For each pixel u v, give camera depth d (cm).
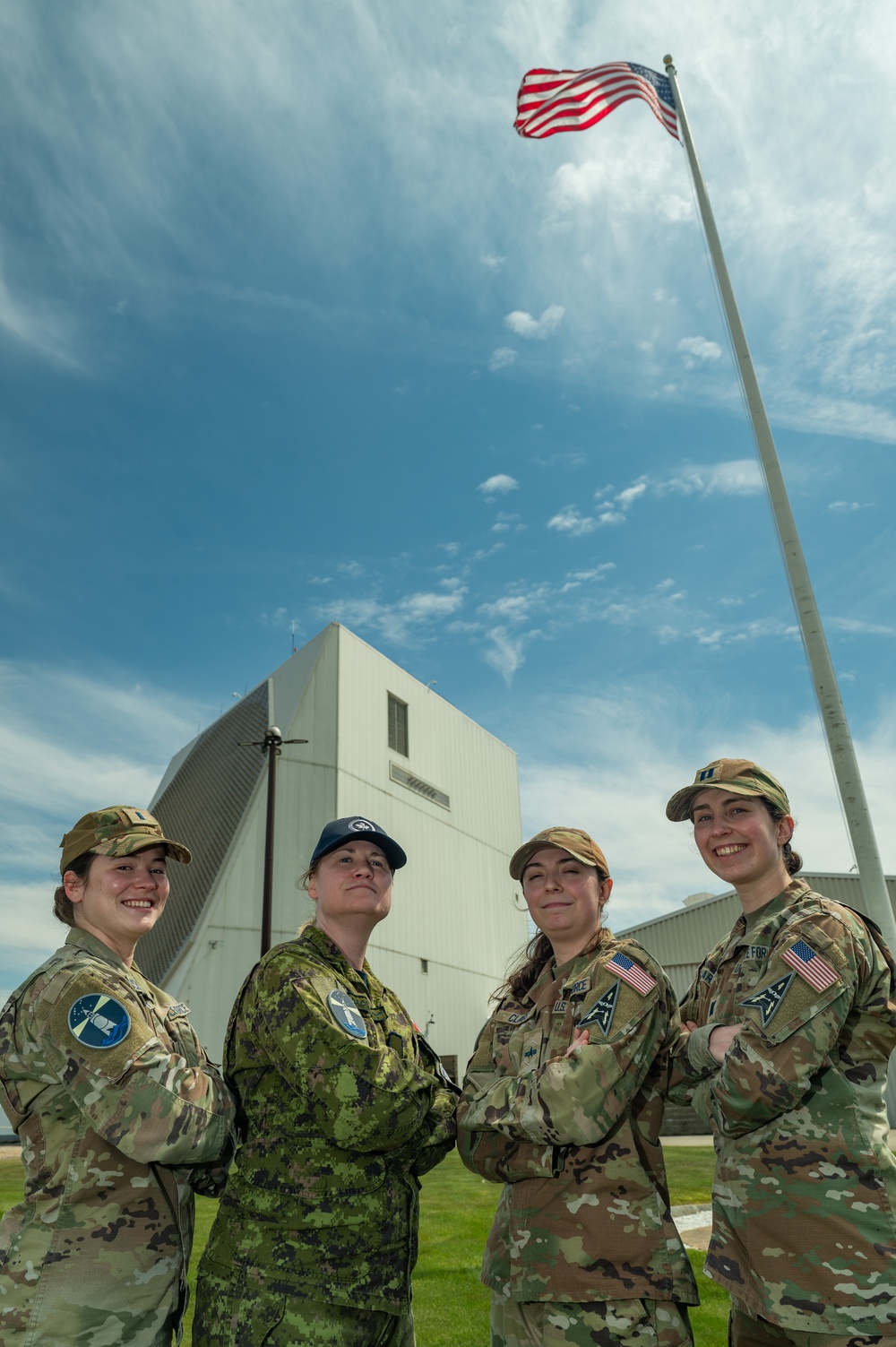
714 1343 418
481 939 3797
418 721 3900
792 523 1095
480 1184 1007
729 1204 283
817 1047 267
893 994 296
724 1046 288
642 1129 290
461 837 3919
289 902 2980
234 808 3209
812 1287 256
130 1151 257
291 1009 273
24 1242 254
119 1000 277
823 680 1020
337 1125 257
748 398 1173
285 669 3747
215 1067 315
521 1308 275
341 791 3259
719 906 2533
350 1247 259
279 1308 247
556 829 344
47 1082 268
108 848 315
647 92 1325
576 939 333
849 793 973
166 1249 268
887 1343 246
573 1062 276
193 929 2844
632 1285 258
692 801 363
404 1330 282
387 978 3159
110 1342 246
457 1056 3356
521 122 1334
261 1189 265
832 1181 266
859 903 2267
